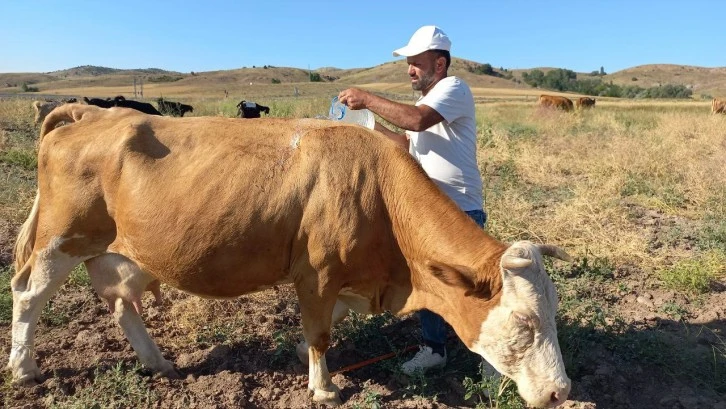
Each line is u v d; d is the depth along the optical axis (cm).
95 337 486
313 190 375
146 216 390
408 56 440
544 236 753
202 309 523
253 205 377
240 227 379
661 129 1678
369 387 432
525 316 326
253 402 417
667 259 684
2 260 614
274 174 380
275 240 382
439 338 446
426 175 388
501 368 349
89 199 405
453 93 415
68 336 491
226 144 394
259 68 14725
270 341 498
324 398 411
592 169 1124
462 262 360
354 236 374
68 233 411
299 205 376
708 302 581
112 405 399
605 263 662
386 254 393
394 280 404
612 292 603
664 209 890
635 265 673
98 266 430
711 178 980
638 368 461
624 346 483
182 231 385
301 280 388
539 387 329
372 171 383
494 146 1404
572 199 902
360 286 398
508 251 331
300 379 445
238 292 410
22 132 1414
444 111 413
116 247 420
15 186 823
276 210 376
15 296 428
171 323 518
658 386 445
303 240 379
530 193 976
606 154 1225
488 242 363
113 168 398
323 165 377
